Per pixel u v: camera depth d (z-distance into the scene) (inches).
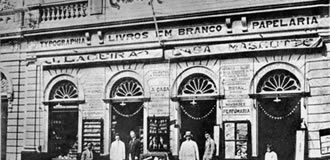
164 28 682.2
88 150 725.3
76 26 740.0
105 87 724.0
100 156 718.5
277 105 625.0
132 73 706.2
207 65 658.8
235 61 642.8
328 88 595.2
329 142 590.9
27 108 783.7
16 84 794.8
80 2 741.3
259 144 630.5
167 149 673.0
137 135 702.5
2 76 808.3
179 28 673.0
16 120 791.1
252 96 629.6
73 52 746.8
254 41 631.2
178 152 669.3
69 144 750.5
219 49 649.6
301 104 609.9
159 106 683.4
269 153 617.9
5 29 799.1
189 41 665.6
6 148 796.0
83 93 740.7
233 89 642.2
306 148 602.9
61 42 759.1
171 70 679.7
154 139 682.8
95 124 725.9
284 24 616.4
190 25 666.8
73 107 753.6
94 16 729.6
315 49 603.5
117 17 713.6
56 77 764.6
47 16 769.6
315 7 597.0
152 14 686.5
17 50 796.0
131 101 704.4
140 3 698.8
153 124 684.1
